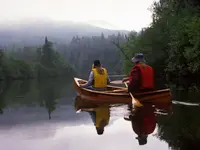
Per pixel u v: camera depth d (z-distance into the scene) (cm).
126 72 2283
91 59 13762
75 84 935
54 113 568
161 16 2127
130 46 2255
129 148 317
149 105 621
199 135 357
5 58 5822
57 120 491
